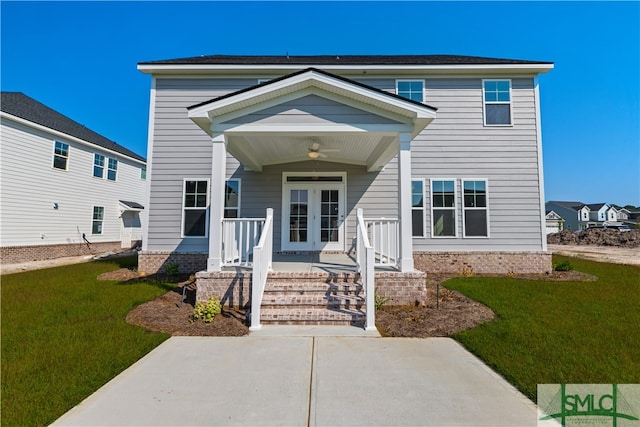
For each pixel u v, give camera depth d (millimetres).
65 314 5074
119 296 6191
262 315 4691
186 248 9164
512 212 9289
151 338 4035
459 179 9367
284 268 6262
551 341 3867
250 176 9453
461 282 7512
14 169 12883
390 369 3209
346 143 7133
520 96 9406
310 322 4688
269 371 3154
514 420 2355
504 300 5754
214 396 2678
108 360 3379
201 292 5383
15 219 12898
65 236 15188
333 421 2326
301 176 9477
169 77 9367
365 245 4812
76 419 2355
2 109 12867
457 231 9281
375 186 9453
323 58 11203
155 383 2908
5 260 12461
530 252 9172
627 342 3836
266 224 5680
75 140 15695
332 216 9406
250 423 2301
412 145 9445
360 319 4711
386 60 10383
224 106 5352
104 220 17766
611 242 22969
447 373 3123
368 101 5500
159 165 9281
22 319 4816
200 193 9281
